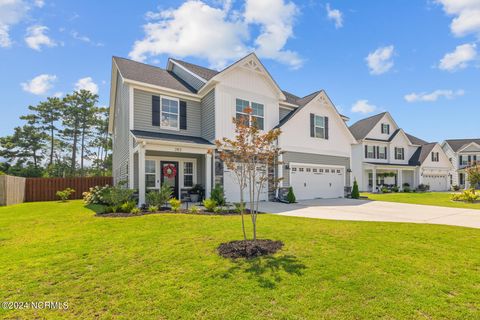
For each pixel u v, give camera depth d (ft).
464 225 23.72
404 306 9.59
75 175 113.60
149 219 25.03
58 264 13.91
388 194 75.05
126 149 41.24
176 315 9.16
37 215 29.37
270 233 20.07
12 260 14.53
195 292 10.72
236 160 18.25
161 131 40.93
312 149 51.80
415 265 13.48
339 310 9.34
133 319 8.99
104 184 61.11
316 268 13.03
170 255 15.07
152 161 40.34
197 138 43.60
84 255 15.25
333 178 55.31
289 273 12.42
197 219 25.45
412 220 26.63
